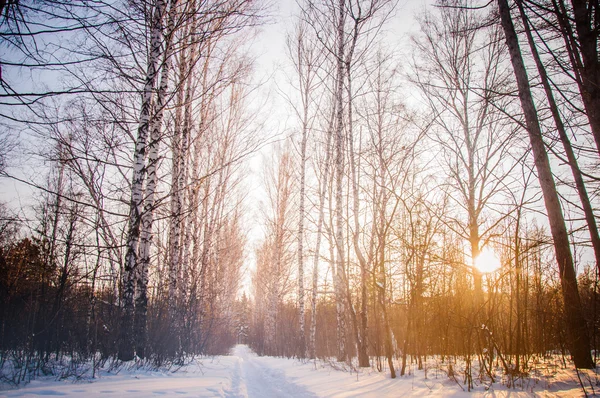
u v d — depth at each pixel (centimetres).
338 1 1063
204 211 1545
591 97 473
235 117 1508
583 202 550
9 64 316
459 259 700
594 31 467
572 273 542
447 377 557
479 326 517
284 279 2292
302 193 1446
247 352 3516
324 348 1520
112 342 655
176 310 928
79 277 721
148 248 752
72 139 666
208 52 975
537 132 563
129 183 795
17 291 639
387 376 640
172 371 713
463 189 1031
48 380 517
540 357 650
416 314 670
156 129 782
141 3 623
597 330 541
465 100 1093
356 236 767
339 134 976
